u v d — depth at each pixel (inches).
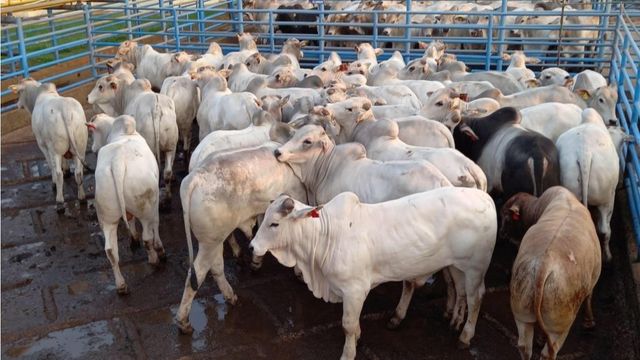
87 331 212.2
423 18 601.9
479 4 676.7
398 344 198.5
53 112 297.9
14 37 629.9
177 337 206.8
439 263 181.2
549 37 519.8
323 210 181.3
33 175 351.6
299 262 183.9
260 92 323.3
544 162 226.7
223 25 669.9
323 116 241.4
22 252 266.2
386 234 177.3
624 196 284.8
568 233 163.6
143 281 241.0
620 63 380.5
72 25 721.6
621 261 242.5
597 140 228.5
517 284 159.9
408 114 272.8
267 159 210.8
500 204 267.0
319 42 531.5
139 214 233.9
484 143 251.1
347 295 179.2
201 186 196.1
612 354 189.6
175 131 303.9
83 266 253.6
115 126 256.4
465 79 360.5
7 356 200.2
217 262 215.0
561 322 158.7
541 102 297.4
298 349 198.7
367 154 230.1
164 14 646.5
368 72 374.6
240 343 202.7
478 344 196.2
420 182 195.5
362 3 597.0
